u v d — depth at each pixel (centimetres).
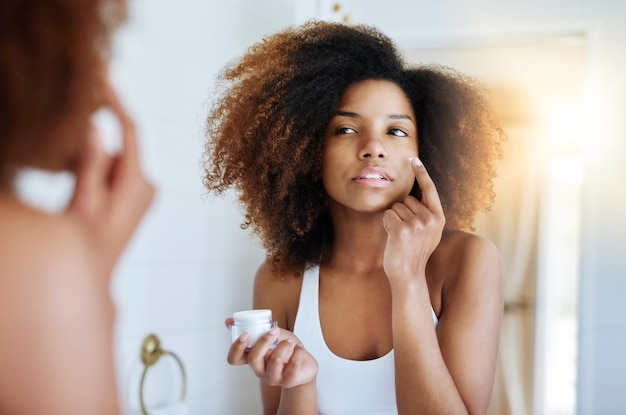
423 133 101
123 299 127
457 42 152
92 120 34
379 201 92
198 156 144
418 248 78
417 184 97
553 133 145
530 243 143
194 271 143
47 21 31
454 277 87
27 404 28
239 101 106
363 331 93
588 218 142
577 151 143
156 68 135
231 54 152
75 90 32
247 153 105
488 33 150
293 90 101
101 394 30
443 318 85
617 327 139
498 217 143
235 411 149
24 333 28
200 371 144
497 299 85
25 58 31
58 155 33
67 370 29
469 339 82
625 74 142
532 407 141
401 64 101
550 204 144
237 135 106
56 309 29
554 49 147
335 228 98
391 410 89
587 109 143
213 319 147
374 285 94
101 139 35
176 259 139
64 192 84
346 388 91
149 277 133
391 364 89
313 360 73
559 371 141
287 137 101
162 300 136
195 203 144
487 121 106
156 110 134
